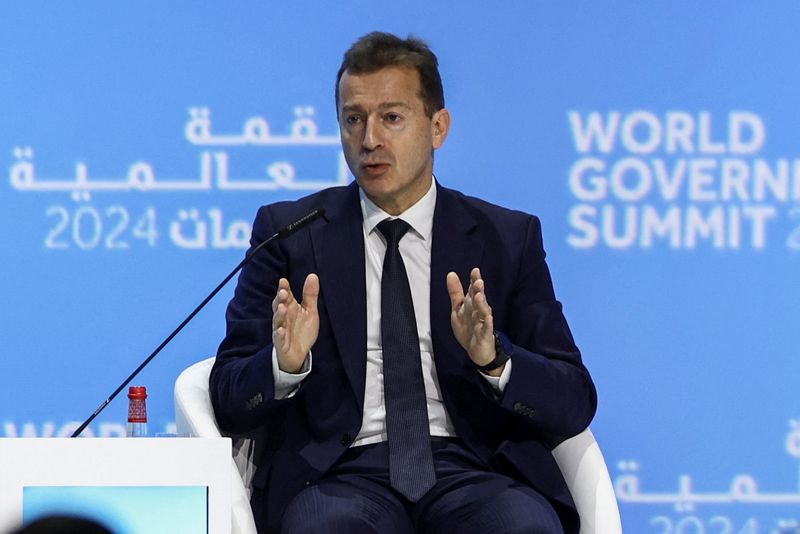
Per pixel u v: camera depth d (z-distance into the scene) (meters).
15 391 13.84
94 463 7.60
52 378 13.86
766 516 13.84
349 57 10.71
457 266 10.69
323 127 13.92
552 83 13.82
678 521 13.83
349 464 10.31
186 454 7.67
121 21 13.84
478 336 9.66
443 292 10.61
